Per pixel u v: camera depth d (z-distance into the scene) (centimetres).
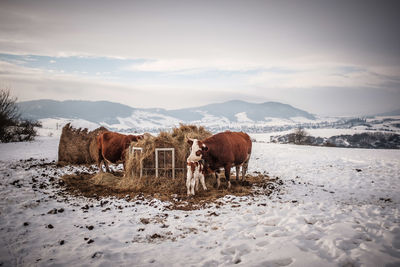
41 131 3397
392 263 388
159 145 922
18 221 583
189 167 788
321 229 523
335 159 1495
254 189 880
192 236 512
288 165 1370
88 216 624
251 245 468
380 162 1353
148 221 591
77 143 1340
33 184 873
